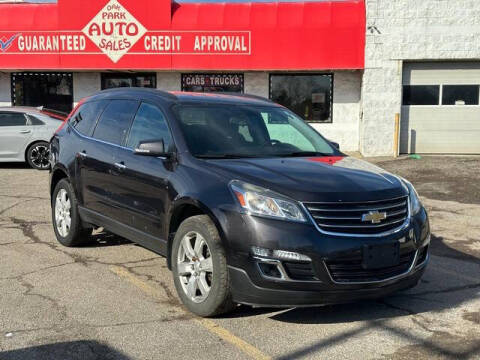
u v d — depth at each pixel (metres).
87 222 6.48
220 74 18.22
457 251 7.04
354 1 16.89
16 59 17.38
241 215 4.27
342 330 4.39
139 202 5.43
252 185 4.39
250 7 17.02
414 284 4.71
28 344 4.02
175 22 16.91
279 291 4.15
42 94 18.86
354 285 4.23
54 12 17.31
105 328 4.33
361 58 16.73
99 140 6.34
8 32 17.30
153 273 5.79
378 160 16.05
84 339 4.12
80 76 18.64
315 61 16.73
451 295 5.30
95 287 5.31
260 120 5.87
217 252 4.37
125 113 6.13
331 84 17.97
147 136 5.61
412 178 12.86
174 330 4.32
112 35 17.05
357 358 3.89
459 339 4.24
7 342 4.04
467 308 4.94
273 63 16.81
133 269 5.91
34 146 14.12
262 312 4.74
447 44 16.64
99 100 6.79
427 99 17.25
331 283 4.17
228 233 4.30
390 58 16.77
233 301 4.42
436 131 17.34
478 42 16.56
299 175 4.61
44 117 14.28
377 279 4.33
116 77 18.64
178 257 4.80
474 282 5.73
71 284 5.39
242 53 16.86
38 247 6.81
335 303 4.26
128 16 16.95
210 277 4.59
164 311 4.73
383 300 5.12
